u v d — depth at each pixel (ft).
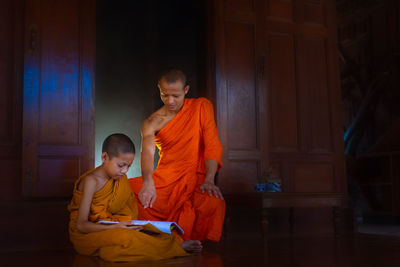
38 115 13.66
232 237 13.48
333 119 18.89
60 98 14.14
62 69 14.30
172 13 20.72
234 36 16.90
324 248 10.12
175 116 10.94
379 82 34.47
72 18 14.69
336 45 19.53
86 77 14.65
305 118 18.37
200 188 10.14
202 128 10.99
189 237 9.96
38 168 13.51
